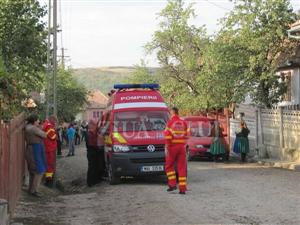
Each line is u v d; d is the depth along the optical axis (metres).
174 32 39.31
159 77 40.91
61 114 48.66
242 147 25.30
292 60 26.67
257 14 26.23
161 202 12.09
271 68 26.06
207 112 37.00
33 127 13.86
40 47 22.81
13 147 11.27
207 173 18.70
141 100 16.88
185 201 12.14
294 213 10.37
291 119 23.83
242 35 26.22
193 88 38.59
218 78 26.88
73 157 31.14
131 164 15.52
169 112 16.70
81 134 54.97
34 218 10.82
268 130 25.88
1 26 21.72
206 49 28.91
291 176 17.28
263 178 16.66
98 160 17.42
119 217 10.73
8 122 10.65
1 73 12.71
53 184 16.47
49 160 16.23
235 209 10.97
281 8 26.19
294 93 28.66
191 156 25.89
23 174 14.73
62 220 10.70
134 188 14.77
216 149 25.25
